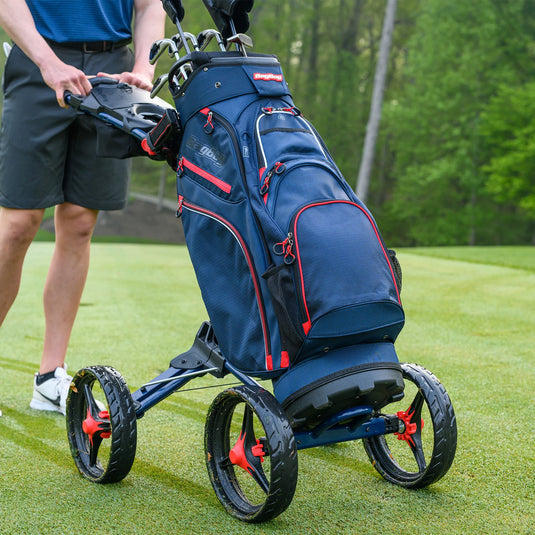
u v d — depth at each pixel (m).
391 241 33.81
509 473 2.06
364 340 1.77
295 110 2.00
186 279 6.47
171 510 1.82
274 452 1.66
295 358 1.73
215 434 1.90
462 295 5.62
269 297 1.76
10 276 2.59
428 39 28.69
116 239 31.38
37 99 2.44
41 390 2.64
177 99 2.01
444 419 1.85
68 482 2.00
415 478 1.97
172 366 2.12
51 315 2.66
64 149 2.55
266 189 1.79
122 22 2.63
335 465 2.17
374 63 34.75
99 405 2.34
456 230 29.47
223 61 1.93
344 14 34.34
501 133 25.06
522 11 28.31
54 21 2.51
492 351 3.70
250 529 1.71
